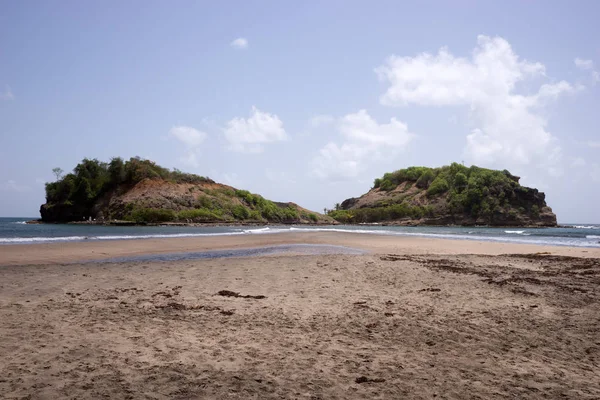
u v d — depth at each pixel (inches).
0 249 748.0
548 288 430.0
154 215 3294.8
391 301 355.3
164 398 161.0
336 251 876.0
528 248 992.2
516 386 186.5
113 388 167.6
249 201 4461.1
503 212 5595.5
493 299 370.6
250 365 200.4
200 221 3452.3
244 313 304.8
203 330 257.1
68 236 1323.8
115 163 3971.5
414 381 188.4
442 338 254.5
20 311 285.0
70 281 423.5
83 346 215.9
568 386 188.4
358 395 171.5
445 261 655.8
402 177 7578.7
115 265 562.3
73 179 4050.2
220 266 562.6
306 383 181.3
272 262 610.5
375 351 228.2
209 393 167.3
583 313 325.4
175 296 360.5
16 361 191.2
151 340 232.1
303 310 318.0
